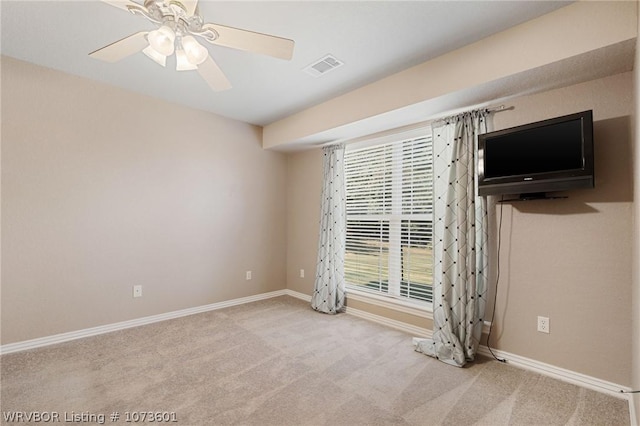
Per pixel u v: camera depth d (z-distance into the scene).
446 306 2.55
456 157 2.61
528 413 1.77
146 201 3.18
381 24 1.97
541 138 2.10
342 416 1.74
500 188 2.29
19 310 2.48
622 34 1.59
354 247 3.67
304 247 4.28
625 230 1.94
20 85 2.48
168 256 3.34
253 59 2.42
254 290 4.15
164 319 3.30
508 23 1.94
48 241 2.61
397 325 3.13
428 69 2.41
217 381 2.08
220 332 2.97
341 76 2.71
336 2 1.77
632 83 1.90
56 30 2.07
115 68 2.62
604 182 2.01
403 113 2.72
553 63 1.83
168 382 2.06
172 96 3.20
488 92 2.26
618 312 1.95
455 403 1.87
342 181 3.71
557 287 2.19
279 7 1.81
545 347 2.23
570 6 1.76
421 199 3.03
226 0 1.74
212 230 3.71
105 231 2.91
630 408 1.78
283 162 4.50
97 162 2.87
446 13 1.86
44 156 2.59
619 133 1.96
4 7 1.83
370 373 2.22
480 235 2.51
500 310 2.45
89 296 2.82
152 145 3.21
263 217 4.26
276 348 2.62
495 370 2.28
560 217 2.19
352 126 3.15
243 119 3.94
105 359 2.38
